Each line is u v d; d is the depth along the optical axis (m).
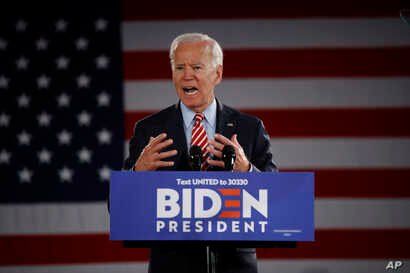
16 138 19.06
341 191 18.80
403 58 18.95
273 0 19.22
